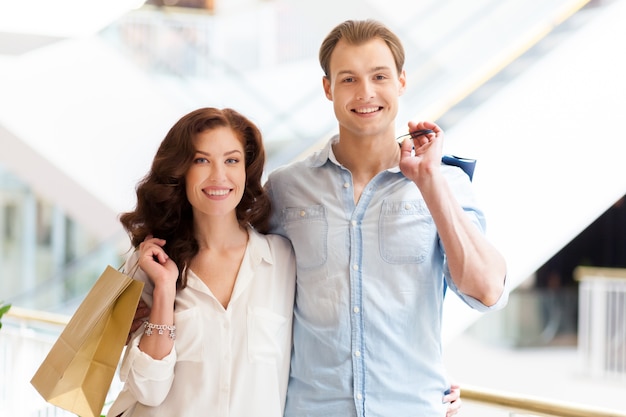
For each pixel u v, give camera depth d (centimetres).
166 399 206
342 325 205
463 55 602
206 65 697
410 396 205
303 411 209
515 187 468
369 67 204
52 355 206
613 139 455
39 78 599
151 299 212
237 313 208
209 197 205
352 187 212
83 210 651
